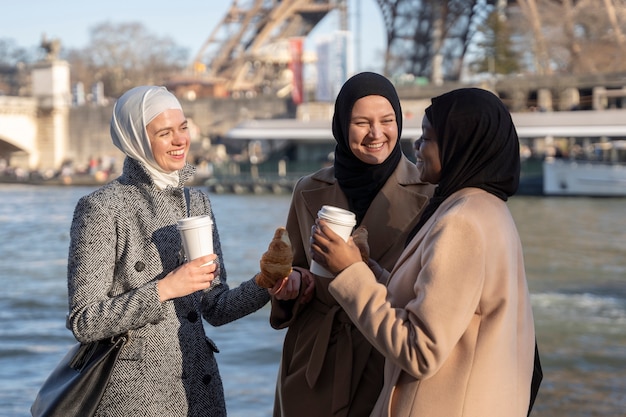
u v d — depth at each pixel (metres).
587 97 74.50
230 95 100.69
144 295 4.36
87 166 88.88
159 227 4.68
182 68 129.12
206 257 4.46
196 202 4.98
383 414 4.13
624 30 75.94
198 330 4.77
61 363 4.57
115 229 4.59
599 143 62.78
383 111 4.88
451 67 82.25
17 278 25.94
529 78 71.81
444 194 4.19
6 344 15.80
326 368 4.97
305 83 84.56
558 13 76.31
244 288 4.95
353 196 5.12
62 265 29.20
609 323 17.98
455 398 3.94
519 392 4.09
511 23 79.00
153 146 4.66
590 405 12.05
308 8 100.88
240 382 12.87
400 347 3.91
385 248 5.02
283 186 66.56
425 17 80.75
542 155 61.78
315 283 5.08
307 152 69.19
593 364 14.55
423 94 73.31
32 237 38.88
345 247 4.24
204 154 81.75
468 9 80.12
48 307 20.56
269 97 84.75
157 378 4.55
